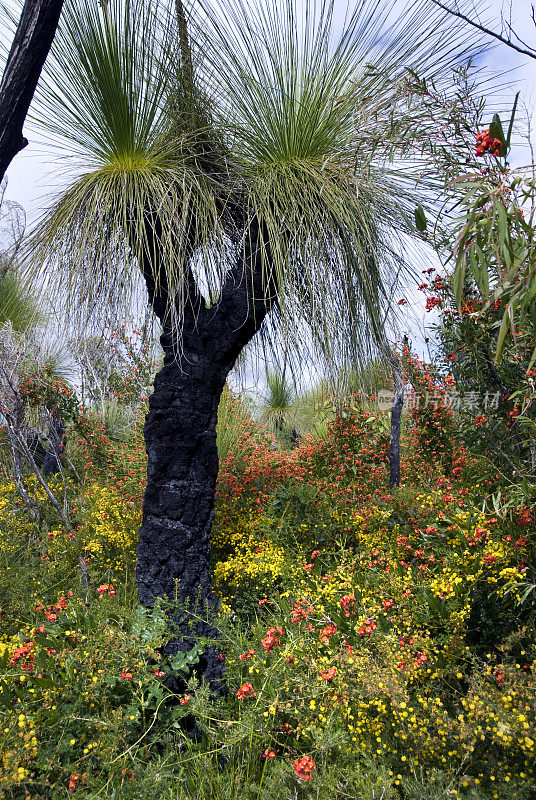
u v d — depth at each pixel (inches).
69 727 66.2
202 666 83.9
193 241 96.7
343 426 196.1
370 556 108.7
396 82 74.7
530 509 85.5
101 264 93.2
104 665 72.2
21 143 45.3
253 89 93.0
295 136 93.7
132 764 65.7
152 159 95.3
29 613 104.7
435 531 109.2
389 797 55.9
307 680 73.8
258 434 220.7
